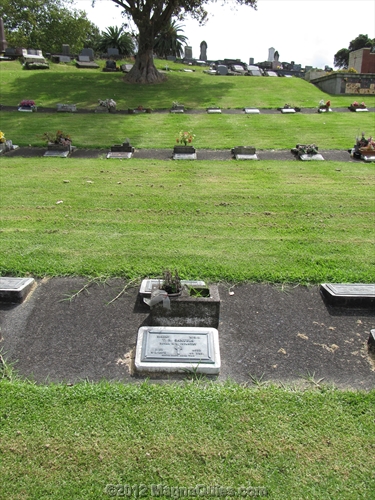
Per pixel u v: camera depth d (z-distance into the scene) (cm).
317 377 433
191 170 1207
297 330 507
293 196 976
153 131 1762
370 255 676
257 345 479
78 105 2358
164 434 352
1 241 706
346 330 509
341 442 348
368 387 420
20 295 544
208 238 737
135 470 321
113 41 4347
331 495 305
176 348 446
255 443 345
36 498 300
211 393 397
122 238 730
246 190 1017
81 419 365
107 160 1320
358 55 3497
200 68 4294
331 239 740
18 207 881
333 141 1612
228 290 579
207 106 2359
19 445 340
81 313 529
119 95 2633
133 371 435
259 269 624
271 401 390
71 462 327
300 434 354
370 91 2827
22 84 2772
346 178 1142
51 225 786
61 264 630
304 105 2398
